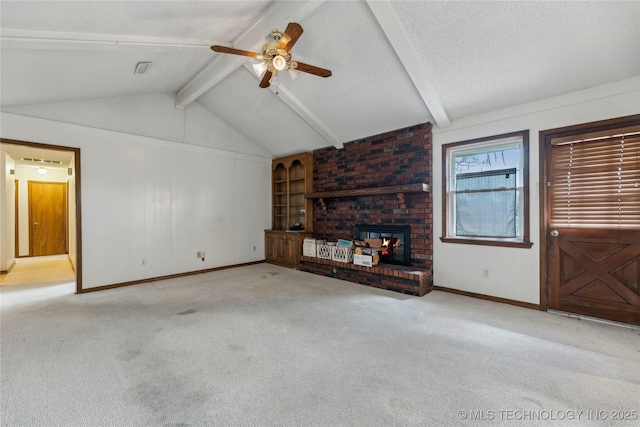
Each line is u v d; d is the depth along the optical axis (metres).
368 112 4.29
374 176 4.84
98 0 2.17
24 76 3.00
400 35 2.86
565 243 3.16
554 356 2.25
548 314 3.17
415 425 1.54
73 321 2.97
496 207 3.69
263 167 6.57
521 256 3.42
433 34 2.81
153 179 4.81
